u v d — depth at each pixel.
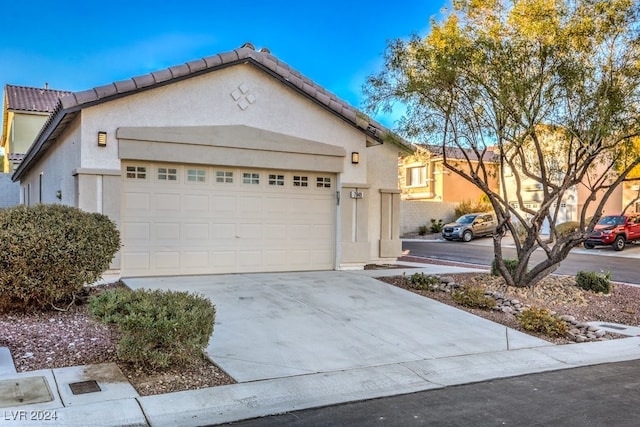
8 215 7.21
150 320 5.11
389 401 4.93
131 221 10.31
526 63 9.32
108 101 9.86
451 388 5.36
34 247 7.00
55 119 10.76
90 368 5.34
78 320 7.16
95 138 9.81
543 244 10.67
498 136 9.93
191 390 4.97
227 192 11.30
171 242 10.70
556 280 11.95
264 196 11.73
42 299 7.41
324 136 12.24
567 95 9.45
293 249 12.07
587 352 6.93
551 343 7.30
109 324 5.55
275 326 7.44
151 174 10.50
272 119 11.60
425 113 10.17
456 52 9.12
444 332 7.56
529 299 10.06
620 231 23.34
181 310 5.31
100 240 7.71
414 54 9.59
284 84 11.67
